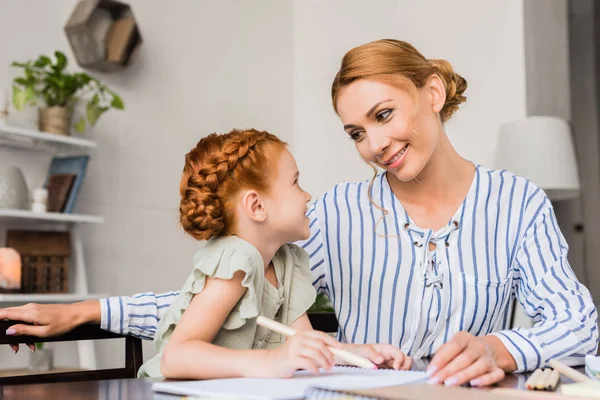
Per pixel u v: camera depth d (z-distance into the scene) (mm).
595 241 4500
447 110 1245
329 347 772
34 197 2510
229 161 918
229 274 851
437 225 1258
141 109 3084
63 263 2605
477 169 1285
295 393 637
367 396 623
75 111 2811
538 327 960
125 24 2871
